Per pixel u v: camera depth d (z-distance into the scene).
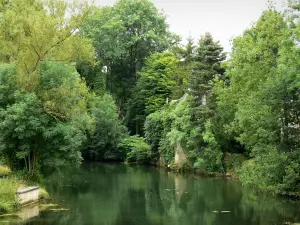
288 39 24.75
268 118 24.52
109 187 30.81
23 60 25.42
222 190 28.88
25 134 23.95
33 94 24.27
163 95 56.47
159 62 57.91
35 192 23.59
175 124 42.28
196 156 39.53
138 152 52.28
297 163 23.75
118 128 57.50
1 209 20.59
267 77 28.59
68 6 26.47
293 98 24.44
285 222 18.66
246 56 31.55
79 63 57.22
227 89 34.53
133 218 20.06
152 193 27.86
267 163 24.33
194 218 20.03
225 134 36.50
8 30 25.95
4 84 24.80
